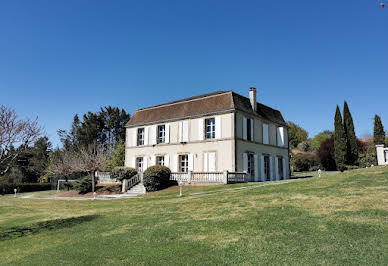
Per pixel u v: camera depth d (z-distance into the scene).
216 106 24.70
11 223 13.44
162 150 27.77
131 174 25.31
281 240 6.83
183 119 26.66
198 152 25.11
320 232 7.06
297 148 58.38
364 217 7.76
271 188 14.27
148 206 14.17
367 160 32.19
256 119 26.58
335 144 32.16
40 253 7.77
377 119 39.31
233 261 5.96
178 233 8.30
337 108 32.38
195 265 5.93
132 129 31.03
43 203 21.03
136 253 6.96
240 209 10.43
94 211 14.73
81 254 7.25
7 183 37.06
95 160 27.25
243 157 23.84
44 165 42.44
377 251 5.73
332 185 12.77
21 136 11.57
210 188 19.47
